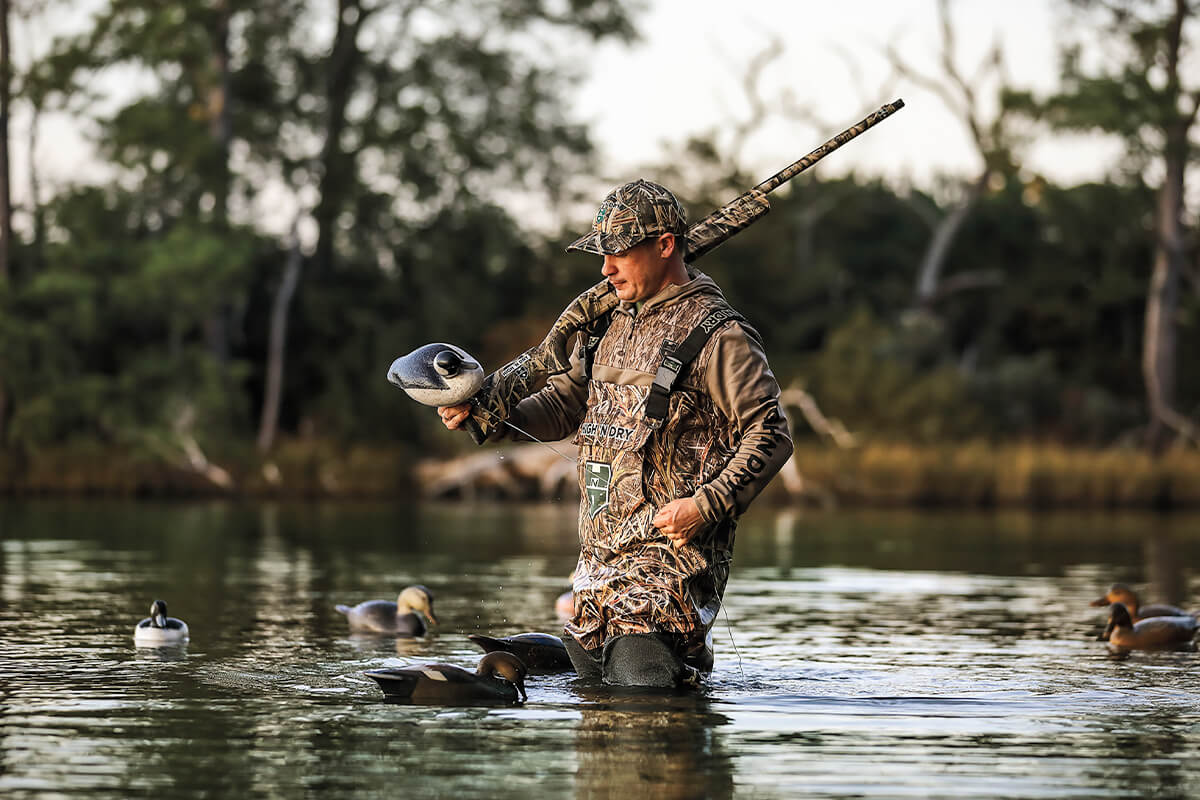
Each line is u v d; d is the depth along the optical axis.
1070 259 47.12
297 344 41.38
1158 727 5.25
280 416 40.97
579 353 6.59
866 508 30.81
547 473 33.12
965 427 36.94
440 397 6.29
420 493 33.97
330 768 4.46
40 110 35.16
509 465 33.44
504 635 8.02
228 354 39.31
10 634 7.66
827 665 6.81
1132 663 7.07
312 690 5.87
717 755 4.68
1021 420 39.34
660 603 6.13
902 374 37.44
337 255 44.03
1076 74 37.09
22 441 34.03
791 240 51.06
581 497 6.45
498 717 5.30
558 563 13.65
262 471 33.66
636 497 6.20
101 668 6.43
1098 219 42.38
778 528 21.81
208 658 6.82
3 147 34.94
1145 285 43.88
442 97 40.81
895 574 12.94
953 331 49.22
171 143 35.69
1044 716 5.46
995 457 32.84
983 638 8.09
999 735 5.07
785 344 45.91
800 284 47.72
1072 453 34.06
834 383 37.53
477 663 6.67
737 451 6.09
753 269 46.94
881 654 7.27
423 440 37.78
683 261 6.41
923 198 53.94
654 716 5.34
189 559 13.70
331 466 33.91
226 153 37.81
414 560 13.94
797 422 37.94
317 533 18.72
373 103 41.44
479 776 4.37
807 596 10.73
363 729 5.05
